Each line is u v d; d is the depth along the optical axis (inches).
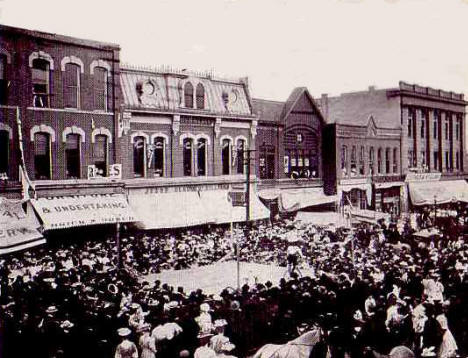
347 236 1173.1
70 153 1039.6
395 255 959.0
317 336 456.4
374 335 485.4
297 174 1545.3
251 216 1300.4
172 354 477.7
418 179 1903.3
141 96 1167.6
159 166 1205.7
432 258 886.4
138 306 544.7
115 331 500.4
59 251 952.9
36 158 992.9
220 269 999.6
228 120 1333.7
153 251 1038.4
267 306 576.1
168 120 1205.7
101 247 1009.5
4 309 555.2
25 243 896.3
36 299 577.0
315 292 601.3
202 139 1289.4
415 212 1774.1
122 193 1110.4
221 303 588.7
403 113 1854.1
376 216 1354.6
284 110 1512.1
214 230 1245.1
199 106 1279.5
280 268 1005.8
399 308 541.0
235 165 1354.6
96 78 1073.5
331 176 1594.5
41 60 992.9
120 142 1110.4
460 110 2170.3
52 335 474.3
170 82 1224.2
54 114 1005.2
